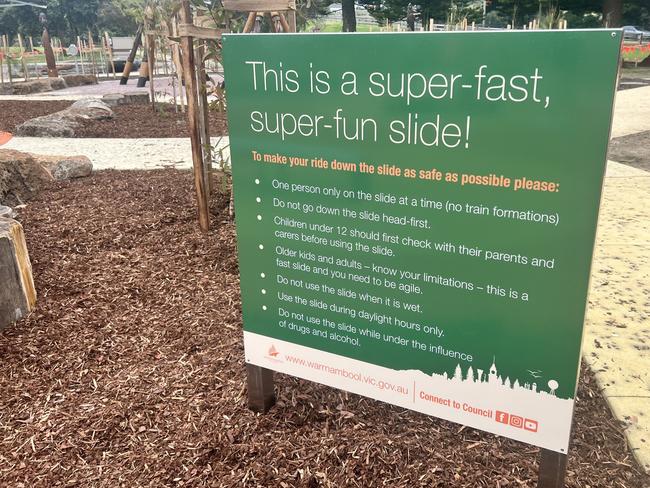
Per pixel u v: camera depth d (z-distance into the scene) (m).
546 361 1.96
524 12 33.47
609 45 1.60
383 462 2.38
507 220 1.90
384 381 2.35
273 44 2.16
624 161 8.02
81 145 9.62
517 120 1.79
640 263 4.40
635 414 2.67
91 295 3.94
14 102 16.23
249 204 2.44
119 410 2.76
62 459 2.47
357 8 42.12
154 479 2.35
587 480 2.28
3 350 3.26
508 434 2.12
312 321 2.44
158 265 4.42
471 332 2.08
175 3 5.17
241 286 2.57
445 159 1.95
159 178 7.02
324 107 2.13
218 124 10.80
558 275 1.86
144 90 18.42
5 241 3.46
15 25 59.28
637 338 3.33
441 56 1.85
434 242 2.06
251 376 2.68
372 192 2.13
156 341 3.38
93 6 59.66
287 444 2.51
